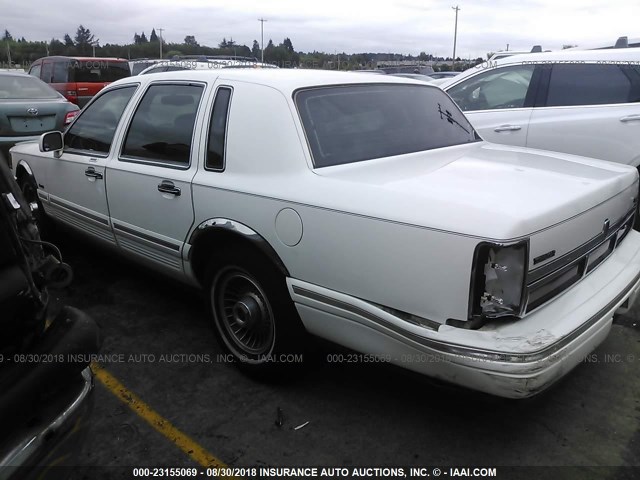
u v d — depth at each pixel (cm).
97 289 452
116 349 359
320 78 325
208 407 299
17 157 532
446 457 260
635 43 689
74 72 1403
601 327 246
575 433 275
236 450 267
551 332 220
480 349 212
